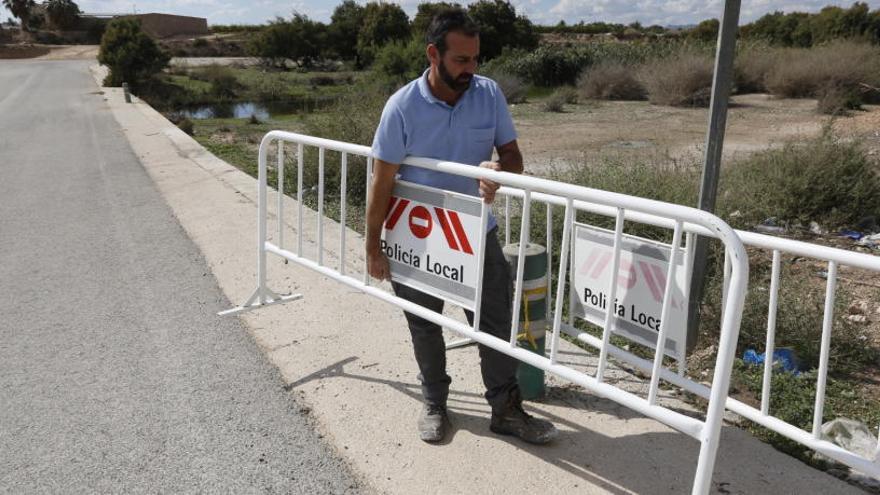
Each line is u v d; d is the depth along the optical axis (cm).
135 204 841
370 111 969
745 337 413
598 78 2455
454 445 302
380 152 288
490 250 286
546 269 316
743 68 2355
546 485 273
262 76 4322
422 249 301
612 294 245
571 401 338
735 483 273
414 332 312
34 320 470
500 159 297
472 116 283
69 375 386
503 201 680
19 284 547
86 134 1568
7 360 407
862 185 680
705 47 2580
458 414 327
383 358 391
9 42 9056
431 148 287
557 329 265
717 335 430
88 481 289
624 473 279
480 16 4800
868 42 2408
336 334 425
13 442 319
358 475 287
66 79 3878
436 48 267
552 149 1356
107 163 1159
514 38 4838
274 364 390
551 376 363
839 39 2472
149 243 661
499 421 303
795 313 412
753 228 678
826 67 2119
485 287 287
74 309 489
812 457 304
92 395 362
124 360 403
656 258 266
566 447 298
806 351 400
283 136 402
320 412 336
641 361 288
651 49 2906
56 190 936
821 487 270
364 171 898
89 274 570
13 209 823
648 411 234
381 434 314
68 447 314
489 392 301
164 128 1639
